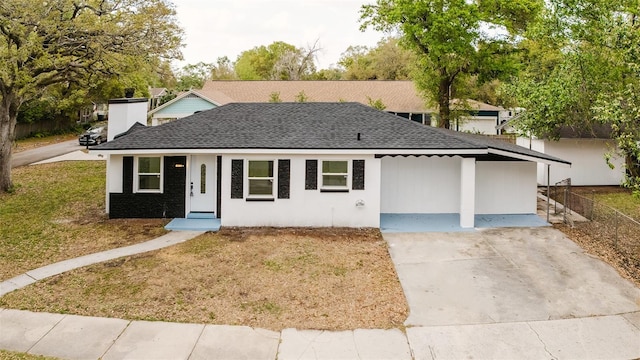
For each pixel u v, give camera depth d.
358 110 17.06
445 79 26.55
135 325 8.47
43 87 19.61
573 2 16.58
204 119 16.22
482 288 10.20
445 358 7.53
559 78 17.50
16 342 7.81
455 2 22.77
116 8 18.38
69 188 19.94
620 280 10.63
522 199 16.70
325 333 8.29
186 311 9.02
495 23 23.47
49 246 12.73
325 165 14.79
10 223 14.77
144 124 19.25
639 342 8.03
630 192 20.81
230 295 9.72
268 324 8.59
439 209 16.48
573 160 22.52
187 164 15.59
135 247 12.68
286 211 14.77
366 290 10.06
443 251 12.54
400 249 12.69
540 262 11.73
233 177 14.62
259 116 16.52
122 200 15.59
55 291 9.83
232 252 12.24
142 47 18.61
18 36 16.53
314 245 12.92
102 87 40.22
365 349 7.77
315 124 15.87
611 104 12.84
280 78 62.47
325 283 10.38
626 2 15.65
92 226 14.67
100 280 10.39
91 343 7.83
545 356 7.60
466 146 14.38
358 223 14.79
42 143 36.72
